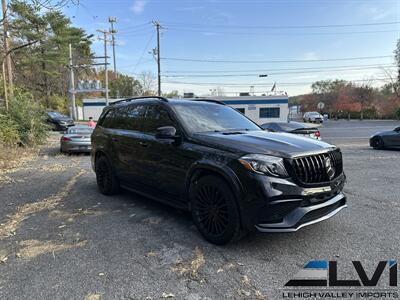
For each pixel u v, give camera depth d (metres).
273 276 2.73
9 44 14.41
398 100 51.16
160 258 3.09
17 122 13.39
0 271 2.89
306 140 3.56
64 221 4.20
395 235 3.56
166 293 2.49
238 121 4.46
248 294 2.47
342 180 3.51
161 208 4.71
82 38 39.72
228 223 3.17
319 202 3.14
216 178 3.27
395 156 10.56
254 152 3.07
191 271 2.82
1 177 7.30
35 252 3.27
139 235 3.67
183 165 3.69
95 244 3.44
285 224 2.92
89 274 2.80
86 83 35.34
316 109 73.25
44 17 12.58
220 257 3.08
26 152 11.96
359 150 12.62
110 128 5.41
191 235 3.64
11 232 3.83
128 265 2.96
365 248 3.23
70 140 11.45
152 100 4.59
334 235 3.57
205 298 2.43
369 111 54.44
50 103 39.25
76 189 6.04
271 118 33.50
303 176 3.02
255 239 3.48
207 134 3.68
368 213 4.35
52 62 26.59
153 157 4.19
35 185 6.43
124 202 5.06
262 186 2.89
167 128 3.75
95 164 5.77
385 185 6.10
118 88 66.50
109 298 2.44
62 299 2.43
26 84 33.38
